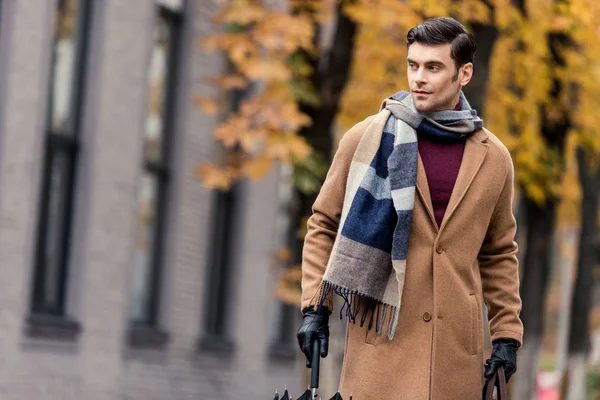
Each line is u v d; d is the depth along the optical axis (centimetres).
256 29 1872
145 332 2194
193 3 2331
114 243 2045
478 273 692
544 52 2161
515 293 709
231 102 2509
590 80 2314
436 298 664
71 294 1939
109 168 2017
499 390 692
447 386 667
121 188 2058
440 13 1673
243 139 1850
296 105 1897
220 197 2598
